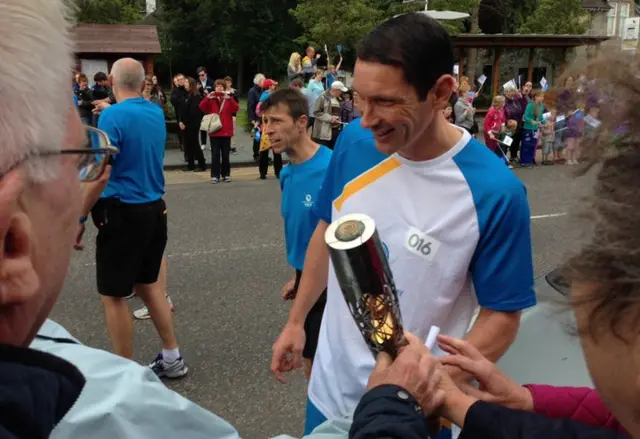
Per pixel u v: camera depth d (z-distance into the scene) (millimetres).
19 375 652
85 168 857
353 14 21047
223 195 8609
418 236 1507
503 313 1479
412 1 18125
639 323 619
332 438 1151
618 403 668
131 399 1171
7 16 632
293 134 2650
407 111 1392
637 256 604
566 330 710
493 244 1460
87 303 4488
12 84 632
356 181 1625
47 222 721
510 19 27781
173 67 35062
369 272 976
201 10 31922
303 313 1953
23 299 688
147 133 3170
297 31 32688
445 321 1559
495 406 950
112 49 13492
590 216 652
